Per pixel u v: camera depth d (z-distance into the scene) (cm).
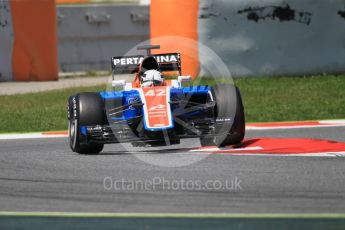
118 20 11000
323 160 2944
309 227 1892
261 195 2300
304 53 6200
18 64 6931
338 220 1961
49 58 7075
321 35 6194
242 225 1928
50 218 2056
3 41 6844
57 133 4291
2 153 3428
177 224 1955
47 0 6969
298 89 5728
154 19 6253
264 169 2752
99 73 8694
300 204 2169
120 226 1947
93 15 10825
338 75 6200
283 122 4541
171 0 6125
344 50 6238
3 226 1975
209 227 1916
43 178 2683
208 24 6103
